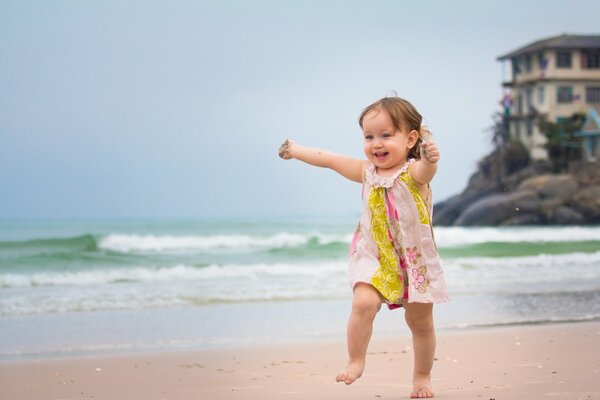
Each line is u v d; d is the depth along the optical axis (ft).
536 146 245.24
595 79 243.81
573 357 26.05
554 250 90.07
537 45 249.34
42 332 36.17
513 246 94.58
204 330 36.40
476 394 18.83
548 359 25.64
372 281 16.05
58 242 96.78
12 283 58.90
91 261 76.59
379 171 16.42
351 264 16.60
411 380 22.43
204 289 53.62
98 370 26.37
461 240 118.01
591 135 238.89
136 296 49.90
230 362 27.53
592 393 18.79
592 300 45.37
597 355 26.45
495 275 62.13
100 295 50.70
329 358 28.14
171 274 64.95
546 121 241.76
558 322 36.99
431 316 17.42
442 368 23.93
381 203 16.29
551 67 242.17
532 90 249.14
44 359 28.96
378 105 16.24
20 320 40.11
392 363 26.17
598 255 81.30
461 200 240.32
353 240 16.76
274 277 62.80
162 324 38.37
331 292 51.37
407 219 16.14
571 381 20.80
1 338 34.53
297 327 37.14
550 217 205.05
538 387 19.83
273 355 28.94
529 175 238.89
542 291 50.11
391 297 16.16
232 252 90.22
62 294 51.55
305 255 84.89
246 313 42.04
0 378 25.13
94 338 34.40
